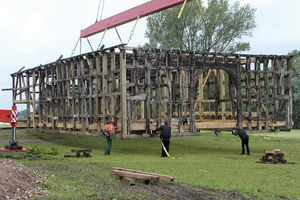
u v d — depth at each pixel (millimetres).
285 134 34438
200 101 24234
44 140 23031
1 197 6383
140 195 7590
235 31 33812
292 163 13625
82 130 19922
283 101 20984
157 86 17812
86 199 7023
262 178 10203
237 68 20016
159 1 17969
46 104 23750
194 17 33688
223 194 8086
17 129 27734
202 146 21609
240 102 20000
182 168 11711
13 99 27781
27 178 7770
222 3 34125
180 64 18484
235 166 12602
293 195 8156
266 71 20531
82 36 23562
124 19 19812
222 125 19594
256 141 25438
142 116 24188
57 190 7555
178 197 7645
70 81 21422
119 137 16922
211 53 19250
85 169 10438
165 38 34281
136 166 11727
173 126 18406
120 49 17000
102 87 18656
